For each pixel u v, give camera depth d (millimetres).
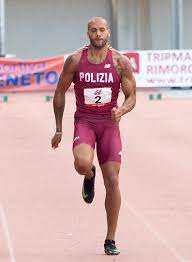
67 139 29922
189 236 15586
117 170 13930
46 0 67750
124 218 17266
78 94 14062
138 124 34875
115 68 13867
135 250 14484
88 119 14047
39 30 68000
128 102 13992
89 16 68625
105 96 13938
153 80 50156
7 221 17078
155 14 69188
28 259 13867
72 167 23953
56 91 14250
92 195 14578
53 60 49906
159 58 50031
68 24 68375
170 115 38469
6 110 41500
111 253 14102
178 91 51438
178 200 19203
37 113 39750
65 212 17922
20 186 21141
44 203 18938
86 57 13875
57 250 14516
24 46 67938
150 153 26641
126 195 19859
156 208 18328
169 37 69500
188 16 68938
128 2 68812
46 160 25297
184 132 32281
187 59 50250
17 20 67562
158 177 22266
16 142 29453
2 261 13758
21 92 50969
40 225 16656
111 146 13914
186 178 22078
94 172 14305
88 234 15789
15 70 49625
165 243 15031
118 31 68938
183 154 26391
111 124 14055
